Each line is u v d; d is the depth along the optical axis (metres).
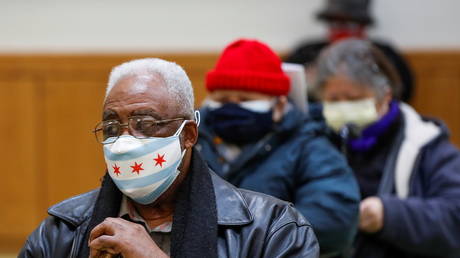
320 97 7.21
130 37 13.45
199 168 4.36
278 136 6.15
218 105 6.25
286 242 4.24
